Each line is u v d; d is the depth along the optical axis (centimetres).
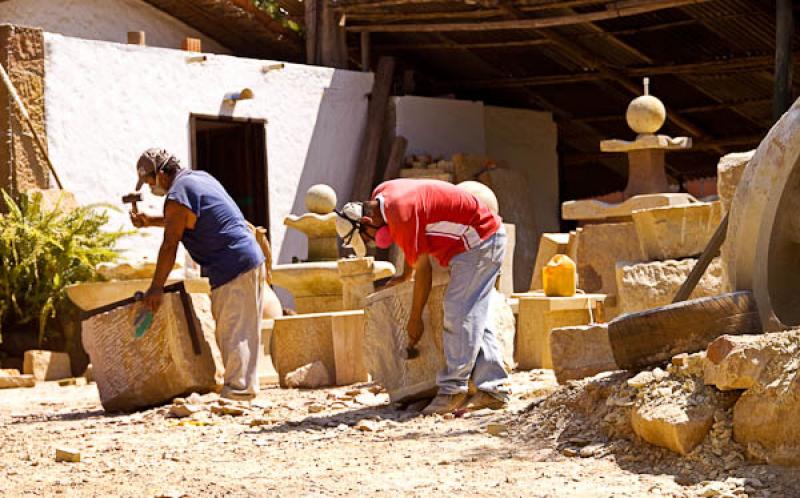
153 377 931
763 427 524
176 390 934
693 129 2300
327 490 540
